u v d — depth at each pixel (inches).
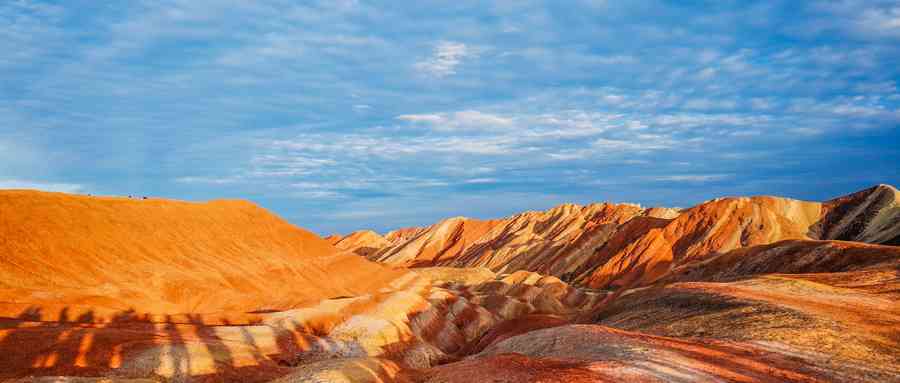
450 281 6653.5
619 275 7440.9
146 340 1441.9
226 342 1617.9
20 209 2684.5
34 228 2615.7
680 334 1454.2
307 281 3836.1
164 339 1492.4
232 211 4217.5
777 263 3277.6
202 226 3708.2
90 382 983.6
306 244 4613.7
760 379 963.3
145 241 3112.7
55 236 2652.6
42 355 1246.3
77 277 2475.4
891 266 2265.0
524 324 2657.5
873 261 2608.3
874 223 6515.8
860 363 1074.7
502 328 2741.1
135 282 2672.2
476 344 3019.2
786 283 1952.5
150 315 2084.2
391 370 1248.8
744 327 1360.7
